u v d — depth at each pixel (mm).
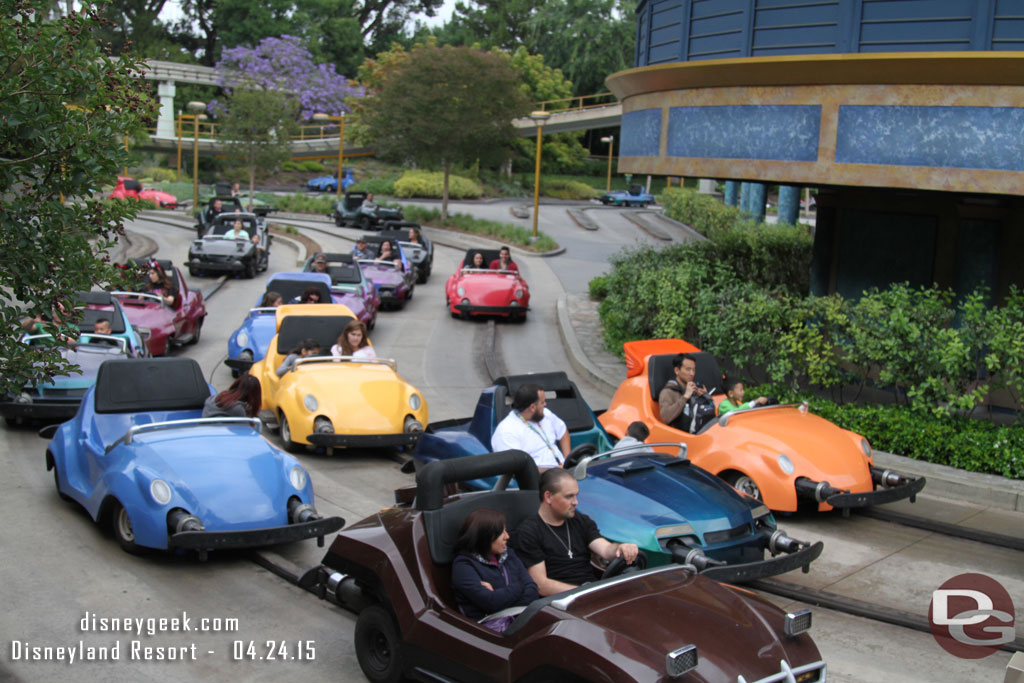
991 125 10688
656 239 41500
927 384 10562
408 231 26469
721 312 12875
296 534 6773
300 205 46812
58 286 5504
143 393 8625
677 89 13812
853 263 15820
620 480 6895
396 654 5039
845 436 8766
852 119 11688
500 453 5566
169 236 35594
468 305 19672
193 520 6617
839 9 11859
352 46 84250
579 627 4199
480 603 4828
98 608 6203
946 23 11156
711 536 6406
